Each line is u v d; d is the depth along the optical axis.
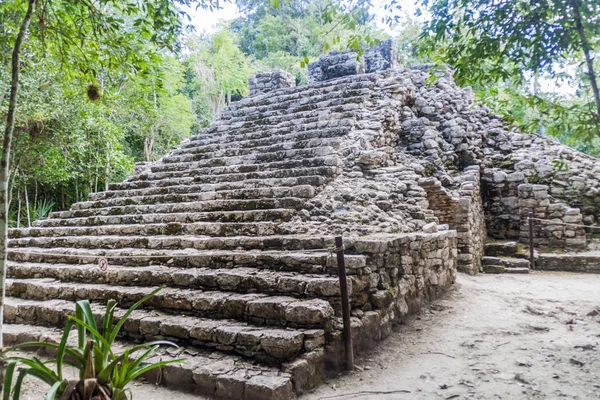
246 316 3.77
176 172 7.63
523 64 3.88
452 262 6.40
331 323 3.58
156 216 6.05
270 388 2.92
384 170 6.88
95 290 4.66
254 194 5.92
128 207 6.62
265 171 6.63
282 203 5.46
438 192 7.64
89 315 2.59
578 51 3.63
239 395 3.04
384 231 5.08
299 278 3.92
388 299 4.32
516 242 9.05
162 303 4.23
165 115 15.25
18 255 6.16
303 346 3.36
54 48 4.86
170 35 4.40
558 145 9.80
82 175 11.15
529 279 7.19
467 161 9.35
